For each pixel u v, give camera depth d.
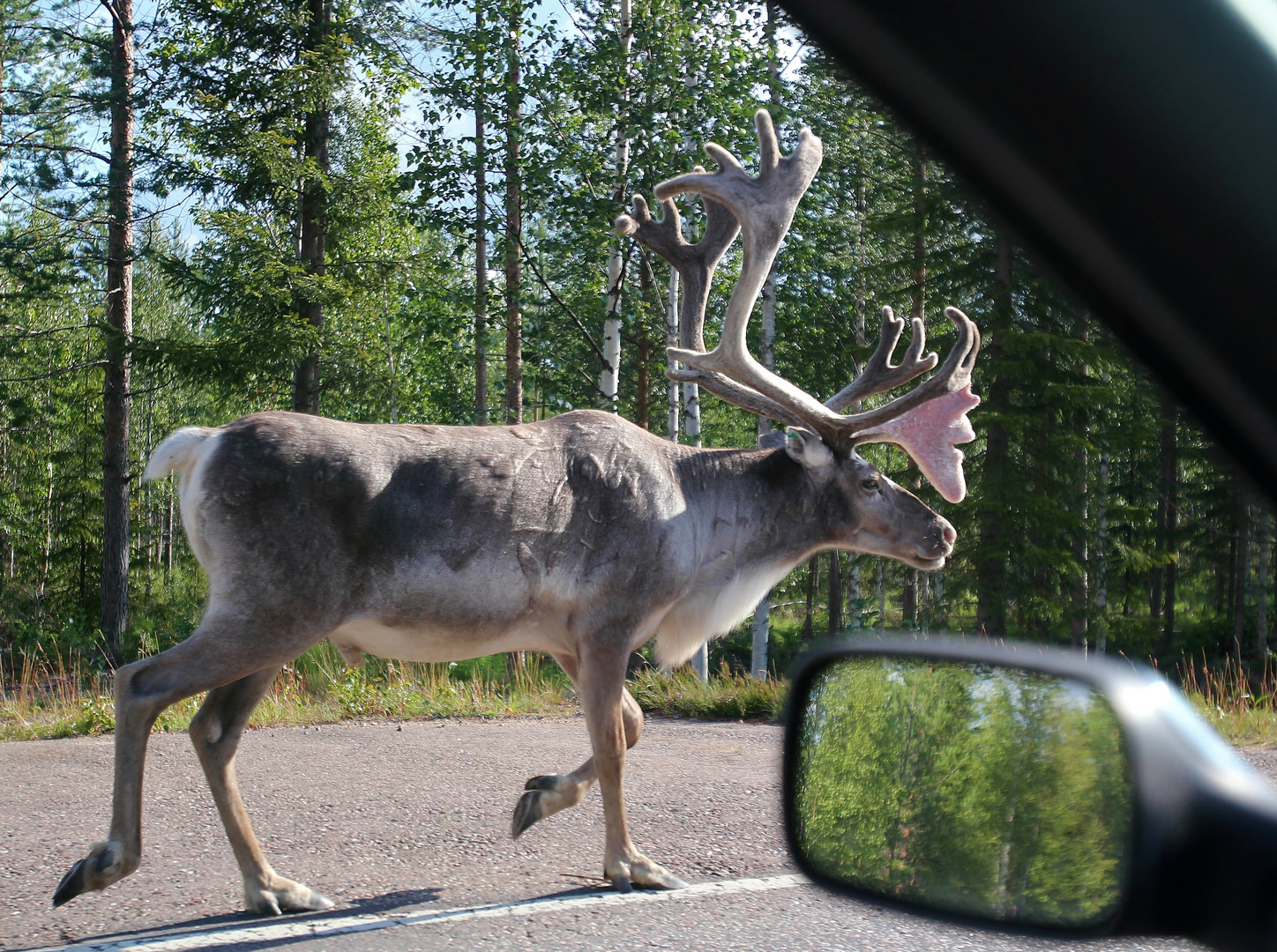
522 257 18.56
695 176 4.84
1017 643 13.76
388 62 18.12
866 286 19.92
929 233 15.74
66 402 26.78
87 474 26.08
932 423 5.28
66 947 3.42
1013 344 14.11
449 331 18.66
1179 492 18.55
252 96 17.61
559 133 17.81
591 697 4.32
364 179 18.02
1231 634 21.53
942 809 2.34
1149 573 19.48
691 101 17.41
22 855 4.47
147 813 5.22
